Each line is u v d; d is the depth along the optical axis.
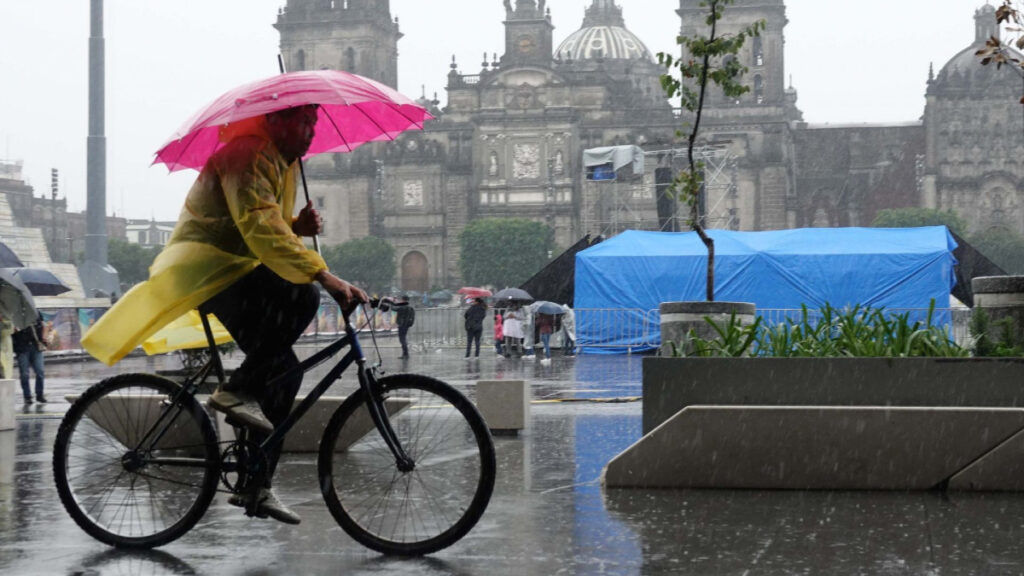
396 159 160.88
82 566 5.84
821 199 185.00
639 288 36.88
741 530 6.66
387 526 6.05
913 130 184.00
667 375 8.73
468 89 161.25
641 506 7.54
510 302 40.91
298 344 40.34
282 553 6.11
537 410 16.22
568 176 154.88
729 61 14.83
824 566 5.70
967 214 164.38
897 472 8.06
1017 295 9.48
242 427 6.06
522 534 6.58
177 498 6.25
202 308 6.14
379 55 169.12
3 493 8.35
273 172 6.02
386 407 6.57
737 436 8.20
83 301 58.25
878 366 8.43
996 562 5.75
